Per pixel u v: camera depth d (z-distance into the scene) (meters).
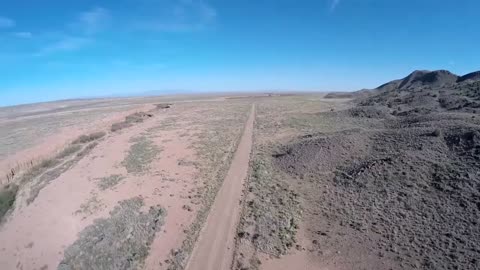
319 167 33.34
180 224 23.70
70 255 19.55
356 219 23.11
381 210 23.67
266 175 32.84
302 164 34.47
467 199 22.45
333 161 34.03
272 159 38.50
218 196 28.17
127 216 24.27
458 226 20.25
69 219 23.58
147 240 21.69
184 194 28.61
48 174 32.97
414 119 47.19
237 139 49.38
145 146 44.69
